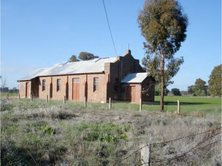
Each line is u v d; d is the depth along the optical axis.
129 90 32.19
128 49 35.44
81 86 34.47
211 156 7.51
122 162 6.48
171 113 18.14
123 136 9.69
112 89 31.73
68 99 36.38
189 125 11.90
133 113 16.03
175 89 89.19
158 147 7.81
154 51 21.08
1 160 6.07
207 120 13.96
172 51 20.66
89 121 12.29
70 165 6.27
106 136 9.23
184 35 20.66
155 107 24.36
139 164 5.93
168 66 20.94
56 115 13.30
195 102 37.81
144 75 32.12
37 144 7.58
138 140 9.03
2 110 15.34
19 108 16.19
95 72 32.25
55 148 7.37
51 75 39.34
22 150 7.13
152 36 20.02
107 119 13.52
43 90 42.03
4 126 9.90
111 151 7.46
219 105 29.08
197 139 8.74
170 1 20.03
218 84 41.28
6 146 6.70
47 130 9.51
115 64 32.44
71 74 35.88
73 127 10.16
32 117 12.43
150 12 20.58
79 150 7.26
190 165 6.80
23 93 44.72
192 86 95.00
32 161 6.57
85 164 6.46
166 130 10.13
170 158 6.96
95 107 21.30
